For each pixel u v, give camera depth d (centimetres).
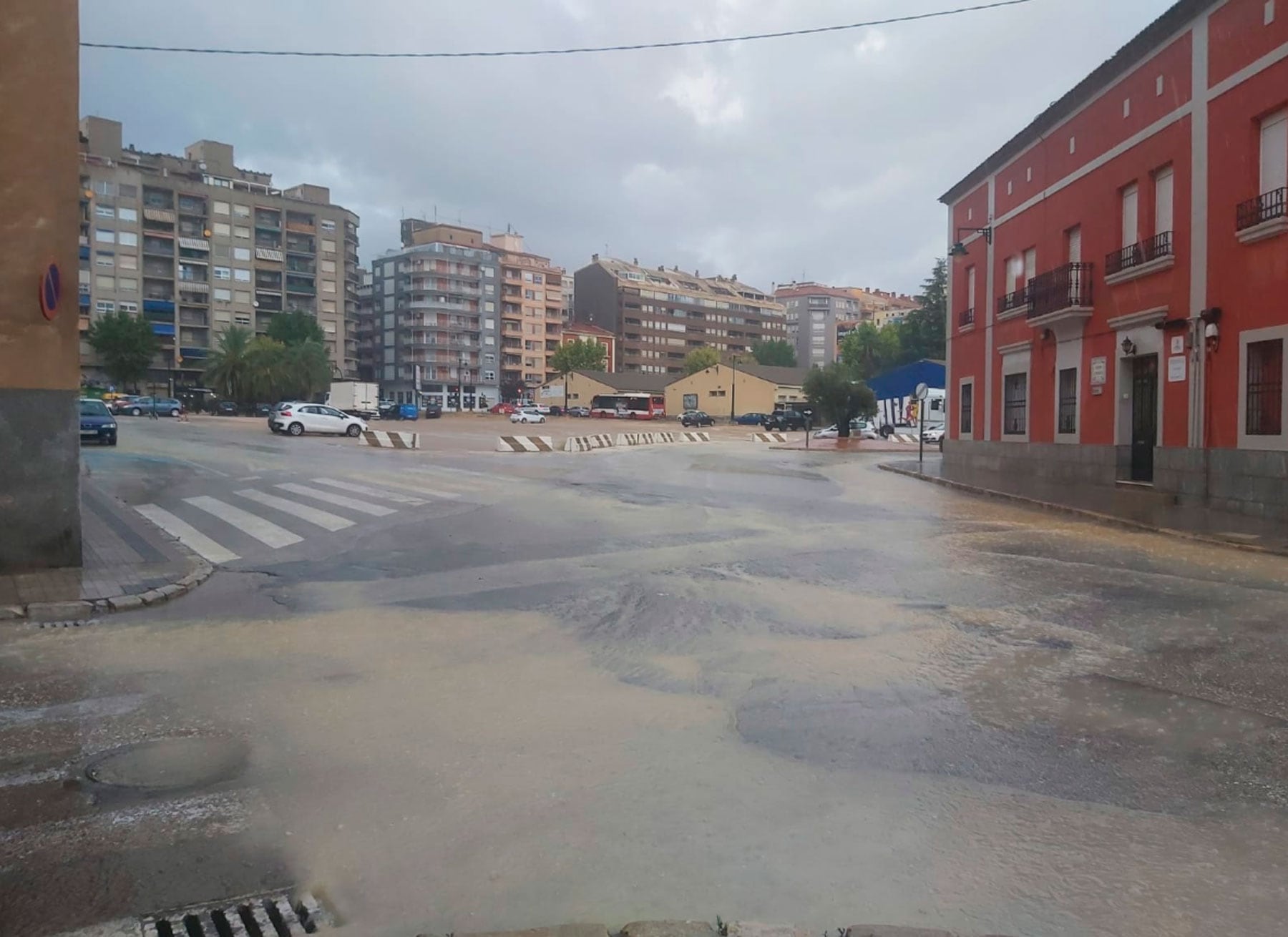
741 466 2753
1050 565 1022
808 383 5231
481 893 321
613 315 14700
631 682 572
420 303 12462
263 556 1056
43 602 780
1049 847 357
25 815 380
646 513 1481
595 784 412
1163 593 862
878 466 2927
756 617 756
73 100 920
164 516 1360
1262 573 982
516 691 553
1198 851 353
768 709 520
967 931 298
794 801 396
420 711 514
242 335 8775
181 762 439
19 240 895
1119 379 1942
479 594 847
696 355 12875
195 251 10081
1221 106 1596
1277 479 1432
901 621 741
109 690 555
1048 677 584
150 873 334
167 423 4994
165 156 10206
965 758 446
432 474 2164
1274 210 1459
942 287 8231
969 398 2880
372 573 956
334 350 11262
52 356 920
